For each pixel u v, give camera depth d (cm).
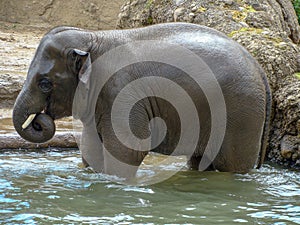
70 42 1145
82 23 3578
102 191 1119
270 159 1408
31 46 2716
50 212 995
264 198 1110
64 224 938
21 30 3369
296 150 1354
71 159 1368
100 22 3588
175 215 996
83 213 994
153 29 1189
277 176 1256
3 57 2334
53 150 1452
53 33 1156
